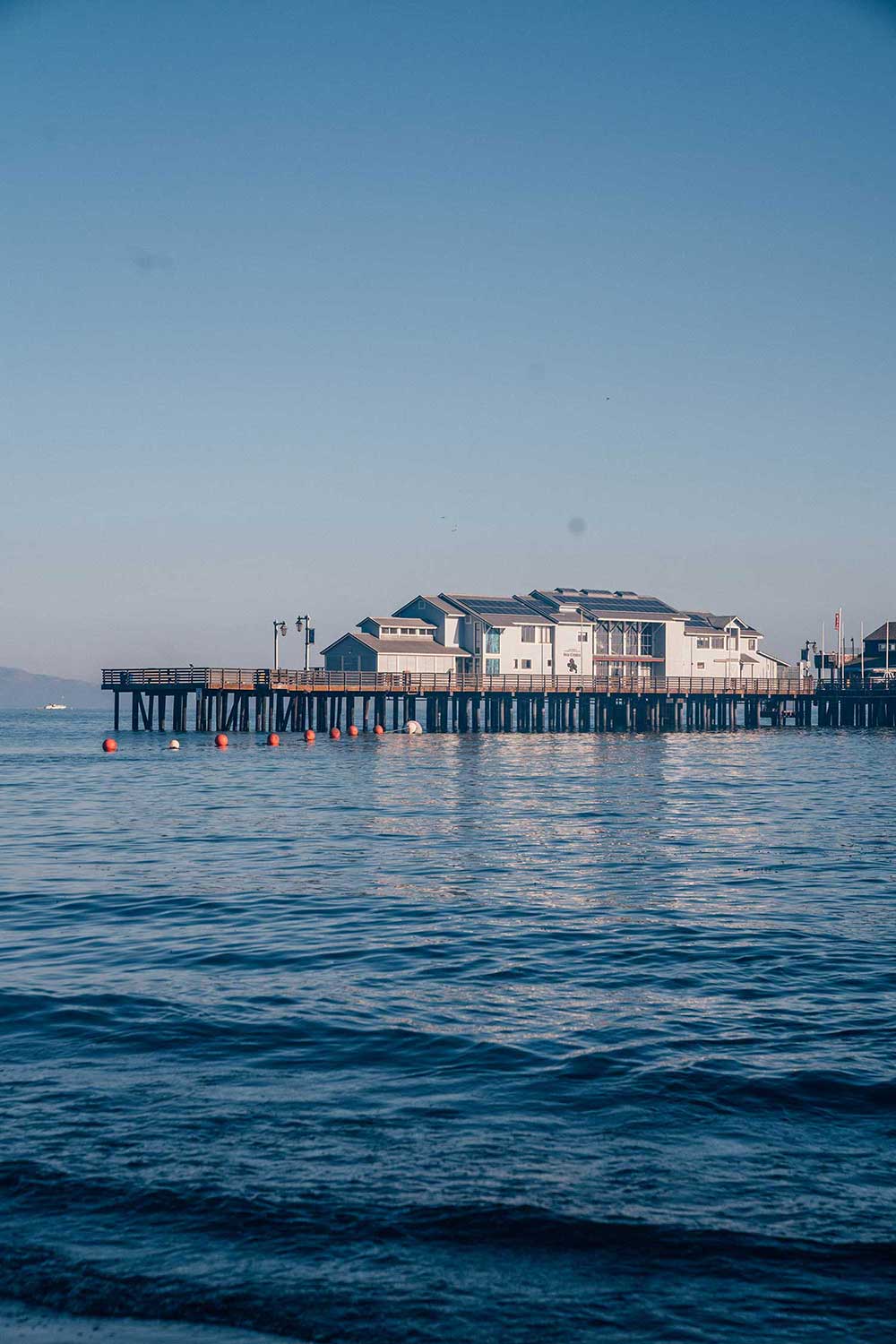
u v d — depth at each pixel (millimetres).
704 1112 11352
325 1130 10859
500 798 44750
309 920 21219
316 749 77312
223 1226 9008
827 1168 10070
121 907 22594
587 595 115500
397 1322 7789
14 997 15625
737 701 109375
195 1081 12219
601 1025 14398
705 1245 8758
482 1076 12406
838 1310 7922
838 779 54719
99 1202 9359
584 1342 7582
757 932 20094
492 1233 8930
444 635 104312
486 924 20844
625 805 42375
